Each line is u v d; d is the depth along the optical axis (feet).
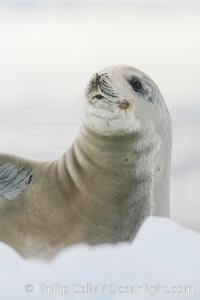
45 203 51.98
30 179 53.06
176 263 31.04
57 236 51.42
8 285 30.27
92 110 49.73
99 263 30.86
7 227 51.31
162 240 32.60
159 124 52.90
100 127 49.80
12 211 51.65
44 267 31.04
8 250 32.78
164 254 31.50
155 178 53.57
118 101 49.80
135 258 31.04
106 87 49.65
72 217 51.65
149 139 51.98
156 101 52.80
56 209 51.80
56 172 53.06
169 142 54.80
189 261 31.12
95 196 51.65
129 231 52.70
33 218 51.55
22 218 51.55
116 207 52.01
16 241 51.31
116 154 51.13
